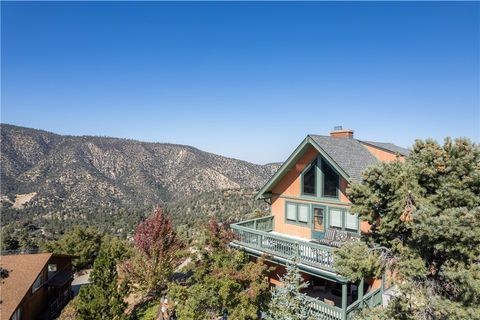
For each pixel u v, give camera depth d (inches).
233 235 650.8
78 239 1823.3
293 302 470.6
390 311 348.8
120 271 735.7
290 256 549.0
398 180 331.0
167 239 740.0
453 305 298.2
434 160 324.5
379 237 382.9
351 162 608.4
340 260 368.8
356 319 379.9
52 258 1171.9
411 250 333.4
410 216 319.3
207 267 529.3
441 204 317.1
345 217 604.1
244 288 482.3
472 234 276.2
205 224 695.1
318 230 655.1
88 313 553.6
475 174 301.3
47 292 1061.8
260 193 745.0
